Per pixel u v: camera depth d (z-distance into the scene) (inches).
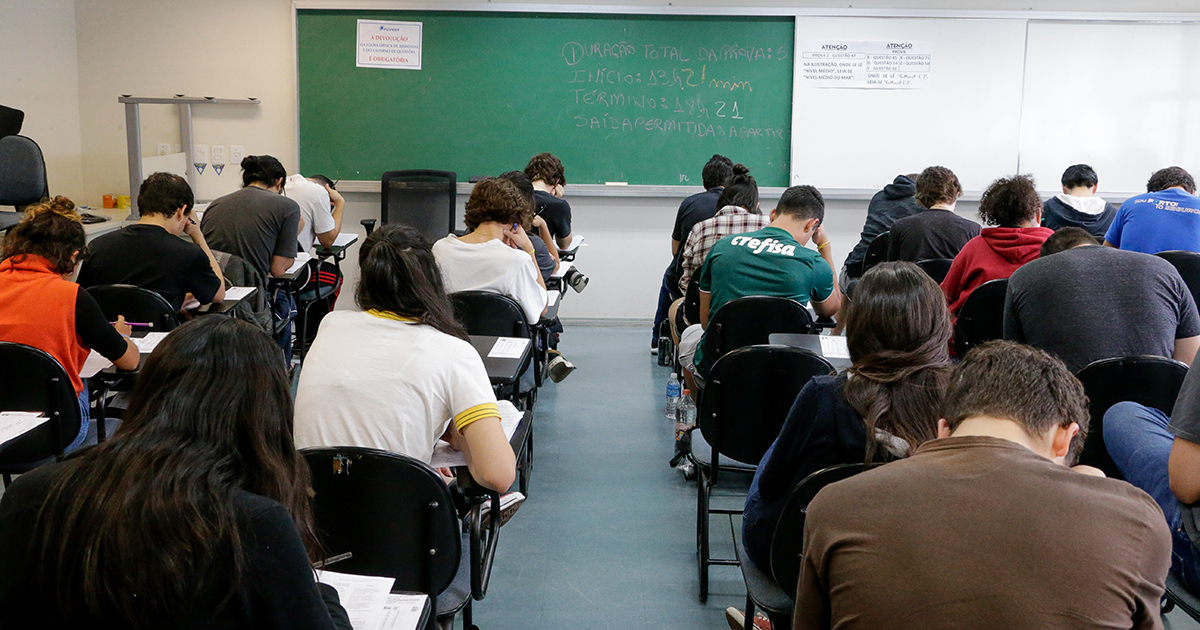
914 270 62.6
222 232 172.1
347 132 235.5
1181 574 67.7
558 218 194.5
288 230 176.2
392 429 68.9
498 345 109.9
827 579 44.7
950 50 230.5
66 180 233.1
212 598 37.8
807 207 126.0
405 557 64.5
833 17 229.1
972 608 39.4
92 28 232.2
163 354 42.2
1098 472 49.6
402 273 72.4
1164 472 67.2
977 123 233.5
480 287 125.7
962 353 130.6
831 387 62.4
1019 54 230.7
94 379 114.1
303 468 45.9
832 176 236.2
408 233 75.4
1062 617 38.7
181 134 234.2
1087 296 94.5
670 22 230.4
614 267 245.1
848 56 230.7
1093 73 231.6
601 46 231.6
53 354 99.6
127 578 36.4
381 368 69.8
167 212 136.1
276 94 235.5
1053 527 39.8
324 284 208.1
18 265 100.9
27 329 98.1
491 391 71.4
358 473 62.2
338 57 231.8
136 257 132.6
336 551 64.1
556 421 163.0
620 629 95.2
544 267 163.3
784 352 90.1
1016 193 128.9
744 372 91.4
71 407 97.7
